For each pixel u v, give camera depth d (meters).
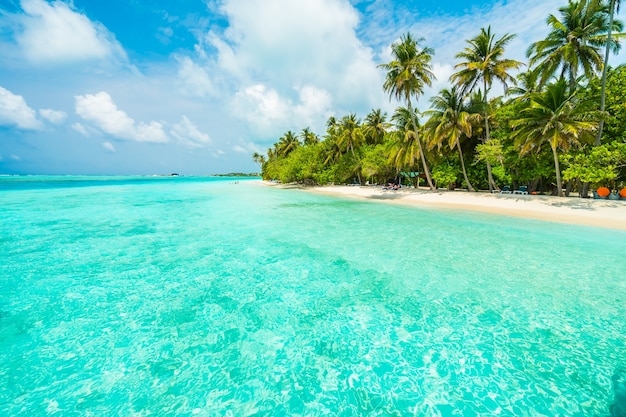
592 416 3.39
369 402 3.70
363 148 43.03
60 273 8.50
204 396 3.86
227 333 5.36
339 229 14.40
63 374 4.29
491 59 23.52
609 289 6.77
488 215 17.39
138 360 4.61
